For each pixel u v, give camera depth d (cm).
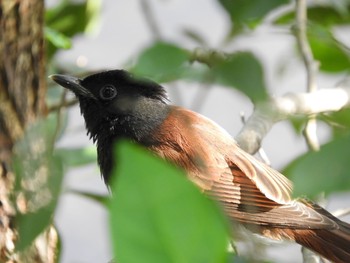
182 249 346
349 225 915
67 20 1070
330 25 1062
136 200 343
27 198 591
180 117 1026
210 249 346
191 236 346
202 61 784
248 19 820
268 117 932
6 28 795
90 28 1083
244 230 943
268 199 944
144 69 696
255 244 552
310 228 905
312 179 402
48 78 1050
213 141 987
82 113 1073
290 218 918
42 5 825
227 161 968
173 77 801
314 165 404
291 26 925
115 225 341
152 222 344
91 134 1072
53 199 537
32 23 813
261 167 963
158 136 1002
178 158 967
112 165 1036
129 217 342
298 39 923
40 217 530
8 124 793
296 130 947
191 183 353
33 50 819
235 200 948
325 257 898
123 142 345
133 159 342
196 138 987
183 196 345
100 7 1078
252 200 946
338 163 402
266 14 833
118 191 342
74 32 1082
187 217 346
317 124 1002
